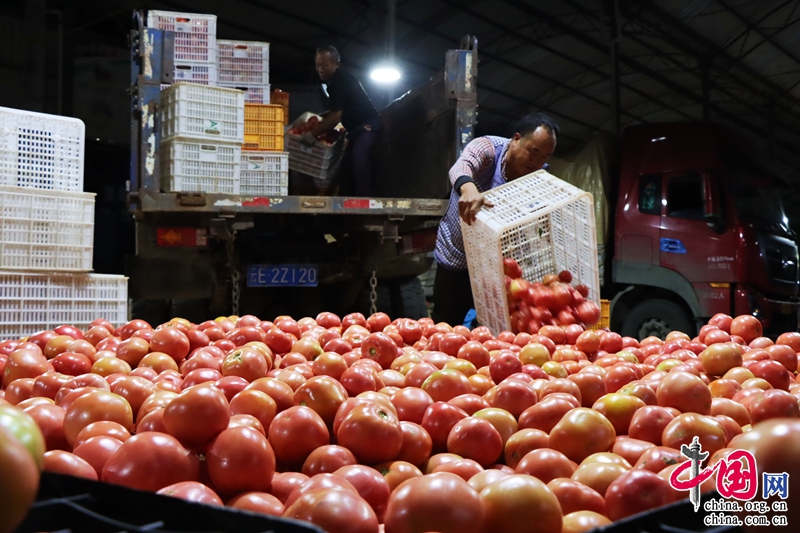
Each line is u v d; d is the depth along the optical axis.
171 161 6.62
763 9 19.86
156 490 1.54
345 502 1.35
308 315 8.00
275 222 6.83
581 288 4.59
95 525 0.99
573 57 22.75
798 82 25.73
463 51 6.61
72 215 5.64
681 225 9.05
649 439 2.01
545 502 1.40
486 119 27.14
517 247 4.64
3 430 0.81
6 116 5.48
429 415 2.11
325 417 2.15
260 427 1.94
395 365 3.02
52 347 3.06
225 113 6.82
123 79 14.15
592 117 29.14
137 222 6.59
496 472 1.64
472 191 4.57
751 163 9.45
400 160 8.08
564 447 1.90
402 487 1.42
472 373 2.79
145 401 2.13
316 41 18.81
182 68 8.00
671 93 27.23
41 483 1.12
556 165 10.41
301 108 11.98
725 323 4.02
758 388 2.58
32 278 5.43
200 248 6.66
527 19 19.61
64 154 5.78
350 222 6.84
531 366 2.77
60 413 2.02
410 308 8.02
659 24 20.98
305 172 8.99
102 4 15.16
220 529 0.99
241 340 3.31
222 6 16.28
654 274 9.20
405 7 17.62
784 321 9.31
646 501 1.47
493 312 4.54
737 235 8.73
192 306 7.61
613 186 10.07
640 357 3.54
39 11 13.38
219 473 1.60
